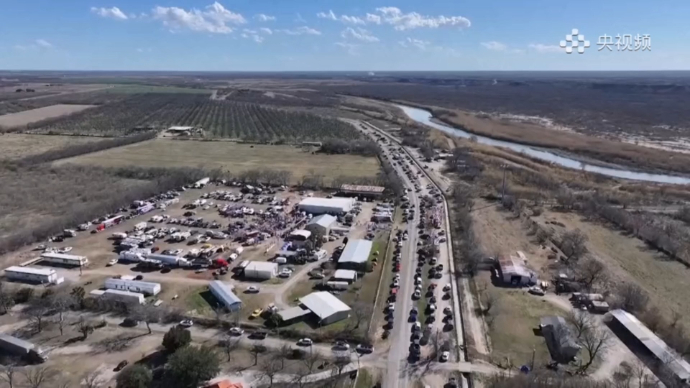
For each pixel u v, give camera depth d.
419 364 98.12
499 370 96.38
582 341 103.88
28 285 130.25
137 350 101.69
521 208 194.88
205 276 136.88
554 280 135.62
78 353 100.50
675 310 121.62
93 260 146.62
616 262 148.62
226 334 108.06
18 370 94.75
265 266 137.00
